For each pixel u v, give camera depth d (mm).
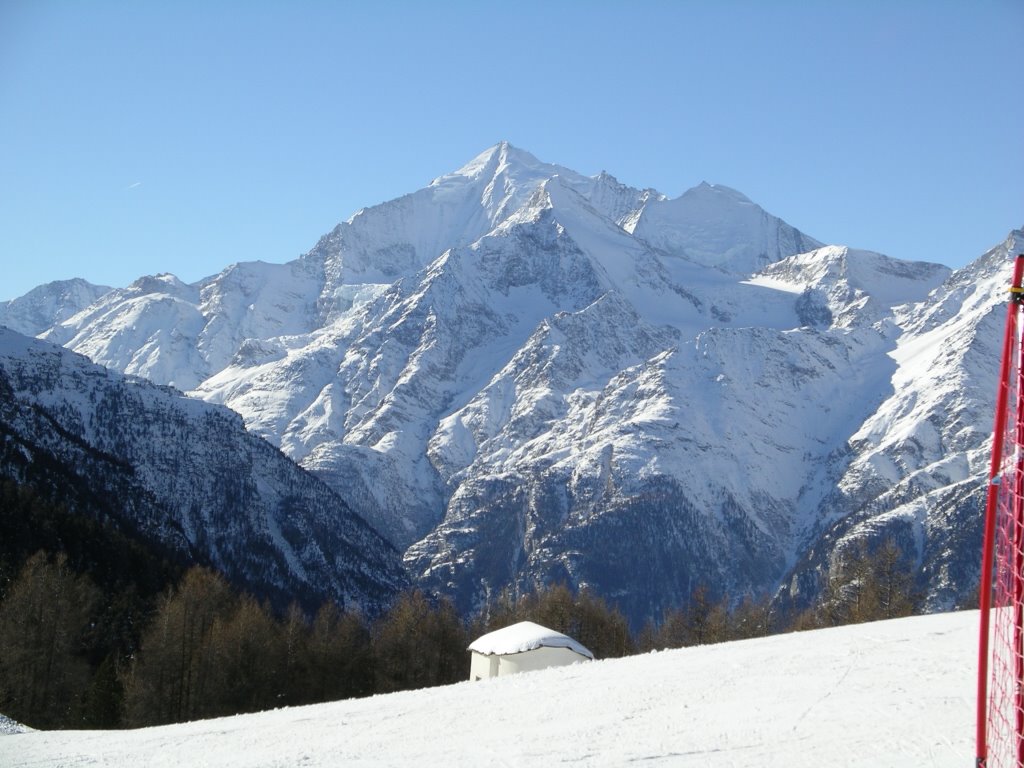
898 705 31438
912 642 43781
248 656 93562
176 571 139375
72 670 90188
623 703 37250
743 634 119312
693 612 117938
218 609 104750
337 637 107250
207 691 88938
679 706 35375
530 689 43500
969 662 37844
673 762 27500
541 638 64750
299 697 98562
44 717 85625
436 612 122812
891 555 110625
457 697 44000
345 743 35969
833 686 35625
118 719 88812
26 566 99375
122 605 113125
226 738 40344
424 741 34594
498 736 33812
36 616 88562
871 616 102938
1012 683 20672
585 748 30391
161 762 36156
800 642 47531
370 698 47875
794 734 29156
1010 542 18500
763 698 34906
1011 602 18609
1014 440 18516
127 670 98312
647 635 132750
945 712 29969
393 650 106938
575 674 46469
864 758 26016
